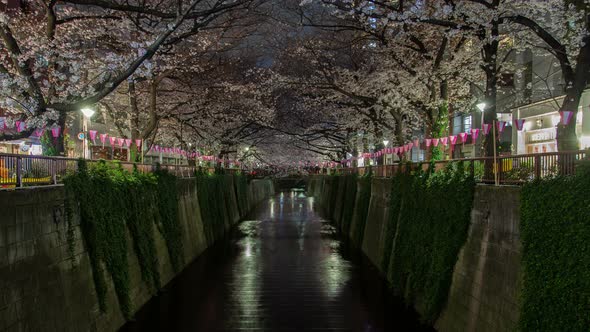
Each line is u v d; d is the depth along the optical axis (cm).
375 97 2400
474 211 1131
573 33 1405
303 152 5606
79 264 1095
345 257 2492
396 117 2247
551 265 745
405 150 1898
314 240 3105
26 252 863
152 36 1446
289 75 3019
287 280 1964
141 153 1986
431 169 1477
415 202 1581
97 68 1617
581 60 1124
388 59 2291
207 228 2792
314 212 5097
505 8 1323
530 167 891
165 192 1909
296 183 11644
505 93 2645
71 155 2344
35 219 905
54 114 1053
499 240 976
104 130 3008
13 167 881
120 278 1314
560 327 706
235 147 4641
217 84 2698
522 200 841
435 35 2047
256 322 1441
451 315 1205
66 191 1052
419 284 1444
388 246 1956
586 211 673
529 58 2458
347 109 3206
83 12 1747
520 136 2373
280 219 4400
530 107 2286
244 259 2417
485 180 1141
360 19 1770
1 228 783
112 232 1283
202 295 1725
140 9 1189
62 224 1029
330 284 1898
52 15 1282
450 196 1250
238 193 4475
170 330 1364
